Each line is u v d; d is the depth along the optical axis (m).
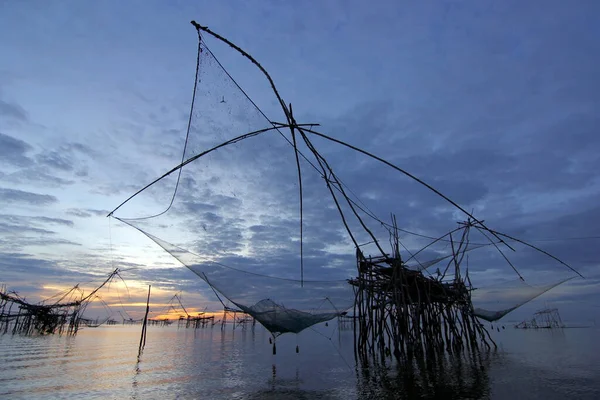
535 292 20.70
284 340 37.94
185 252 11.94
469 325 21.31
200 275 12.77
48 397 10.93
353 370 15.40
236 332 61.62
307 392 11.54
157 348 27.20
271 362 18.64
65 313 44.03
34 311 39.53
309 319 16.31
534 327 72.06
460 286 20.95
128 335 48.31
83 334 45.91
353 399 10.64
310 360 19.17
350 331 55.84
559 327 70.19
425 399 10.52
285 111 7.35
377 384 12.55
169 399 10.78
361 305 17.97
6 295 35.97
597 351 21.84
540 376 13.54
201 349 26.55
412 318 17.70
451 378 13.35
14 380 13.32
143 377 14.31
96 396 11.12
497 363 16.81
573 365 16.11
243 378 14.02
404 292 17.53
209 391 11.79
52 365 17.17
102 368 16.58
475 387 11.86
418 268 18.81
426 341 18.47
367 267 17.89
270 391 11.73
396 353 17.30
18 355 20.83
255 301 14.66
